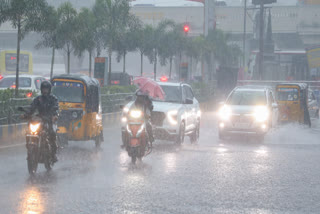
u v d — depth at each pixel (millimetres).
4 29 134750
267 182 12188
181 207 9367
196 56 69938
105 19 41469
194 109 22297
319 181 12438
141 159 15422
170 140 19891
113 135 23562
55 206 9227
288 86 32281
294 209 9422
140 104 15438
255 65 80562
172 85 21516
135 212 8914
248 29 156375
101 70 39875
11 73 71188
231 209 9289
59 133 17656
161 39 58250
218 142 21969
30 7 26766
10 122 19375
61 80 18016
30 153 12273
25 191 10461
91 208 9141
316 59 71688
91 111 17953
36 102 13117
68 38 34625
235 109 22844
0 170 13078
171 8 153125
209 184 11742
